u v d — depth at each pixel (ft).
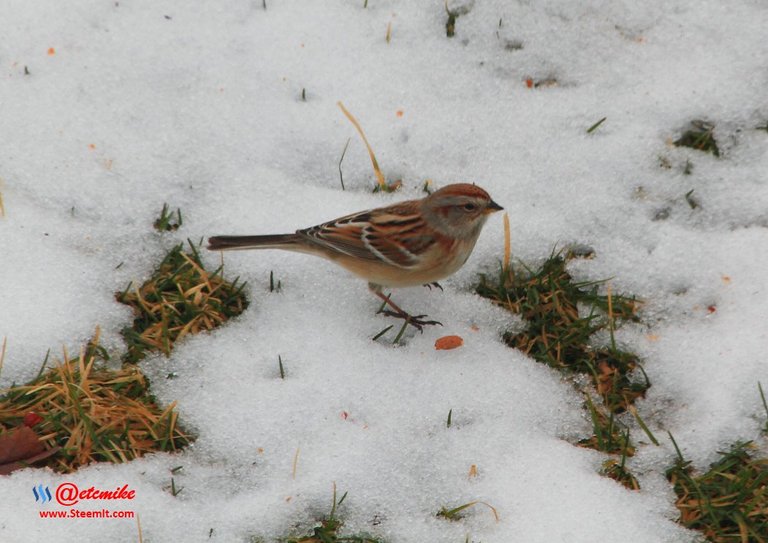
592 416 28.68
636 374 30.55
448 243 30.53
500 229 34.24
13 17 39.32
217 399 28.81
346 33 40.29
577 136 37.22
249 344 30.66
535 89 38.96
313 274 33.12
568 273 33.32
